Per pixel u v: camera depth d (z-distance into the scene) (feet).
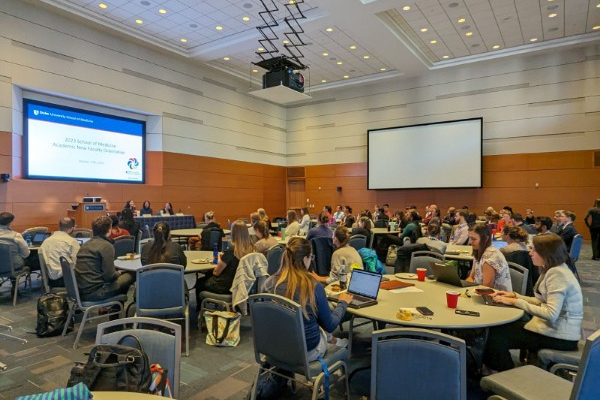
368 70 41.50
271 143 49.85
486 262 10.30
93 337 12.38
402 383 5.39
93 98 30.01
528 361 8.59
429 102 41.81
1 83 24.79
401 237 23.84
